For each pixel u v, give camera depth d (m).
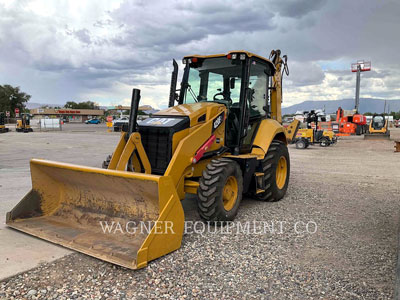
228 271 3.54
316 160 13.67
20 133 31.25
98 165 10.57
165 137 4.83
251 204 6.25
